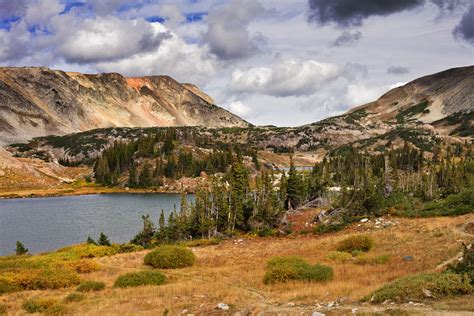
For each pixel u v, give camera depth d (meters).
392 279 32.12
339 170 181.25
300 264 38.22
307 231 76.88
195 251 64.81
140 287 37.56
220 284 36.84
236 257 56.12
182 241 79.25
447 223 61.12
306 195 103.69
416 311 20.38
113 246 71.56
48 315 28.22
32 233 99.12
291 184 99.56
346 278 35.78
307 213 91.06
